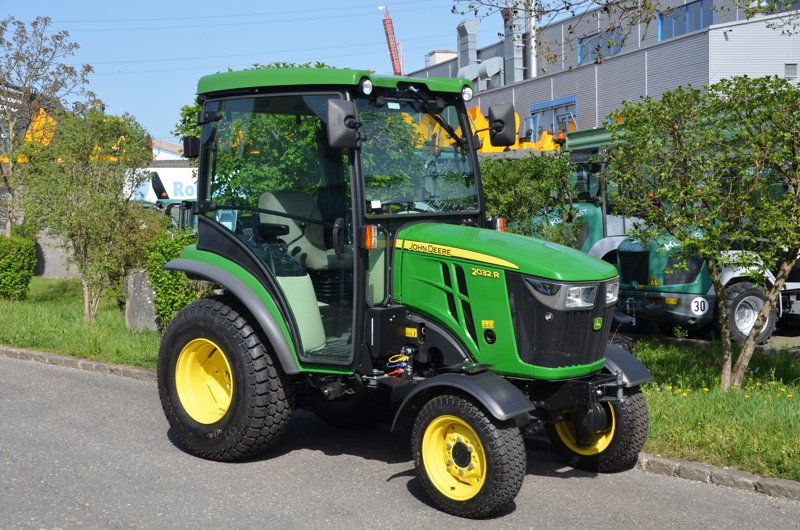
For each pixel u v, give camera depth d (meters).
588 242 13.21
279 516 5.42
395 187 6.10
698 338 11.82
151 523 5.30
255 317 6.21
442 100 6.34
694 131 7.71
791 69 15.62
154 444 6.91
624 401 6.09
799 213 7.26
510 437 5.27
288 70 6.12
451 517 5.42
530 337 5.54
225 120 6.57
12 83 21.50
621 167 8.06
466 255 5.75
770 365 9.34
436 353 5.98
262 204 6.38
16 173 14.00
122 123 13.24
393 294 6.09
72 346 10.41
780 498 5.75
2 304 14.12
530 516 5.45
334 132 5.53
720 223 7.57
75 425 7.44
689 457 6.31
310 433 7.27
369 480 6.10
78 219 12.88
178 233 10.86
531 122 21.33
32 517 5.38
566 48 11.71
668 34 21.97
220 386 6.63
